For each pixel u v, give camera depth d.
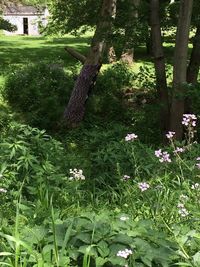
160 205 4.42
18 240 2.82
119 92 14.98
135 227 3.18
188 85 9.40
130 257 2.84
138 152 6.02
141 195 4.83
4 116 12.04
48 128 12.86
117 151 6.13
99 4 14.47
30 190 5.02
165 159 5.15
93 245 2.83
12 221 4.08
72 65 19.42
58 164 6.27
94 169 6.09
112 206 4.91
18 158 5.36
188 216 4.17
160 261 2.88
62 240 2.98
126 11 10.77
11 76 15.70
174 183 5.12
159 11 10.45
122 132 9.02
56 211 4.03
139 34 10.55
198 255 3.04
